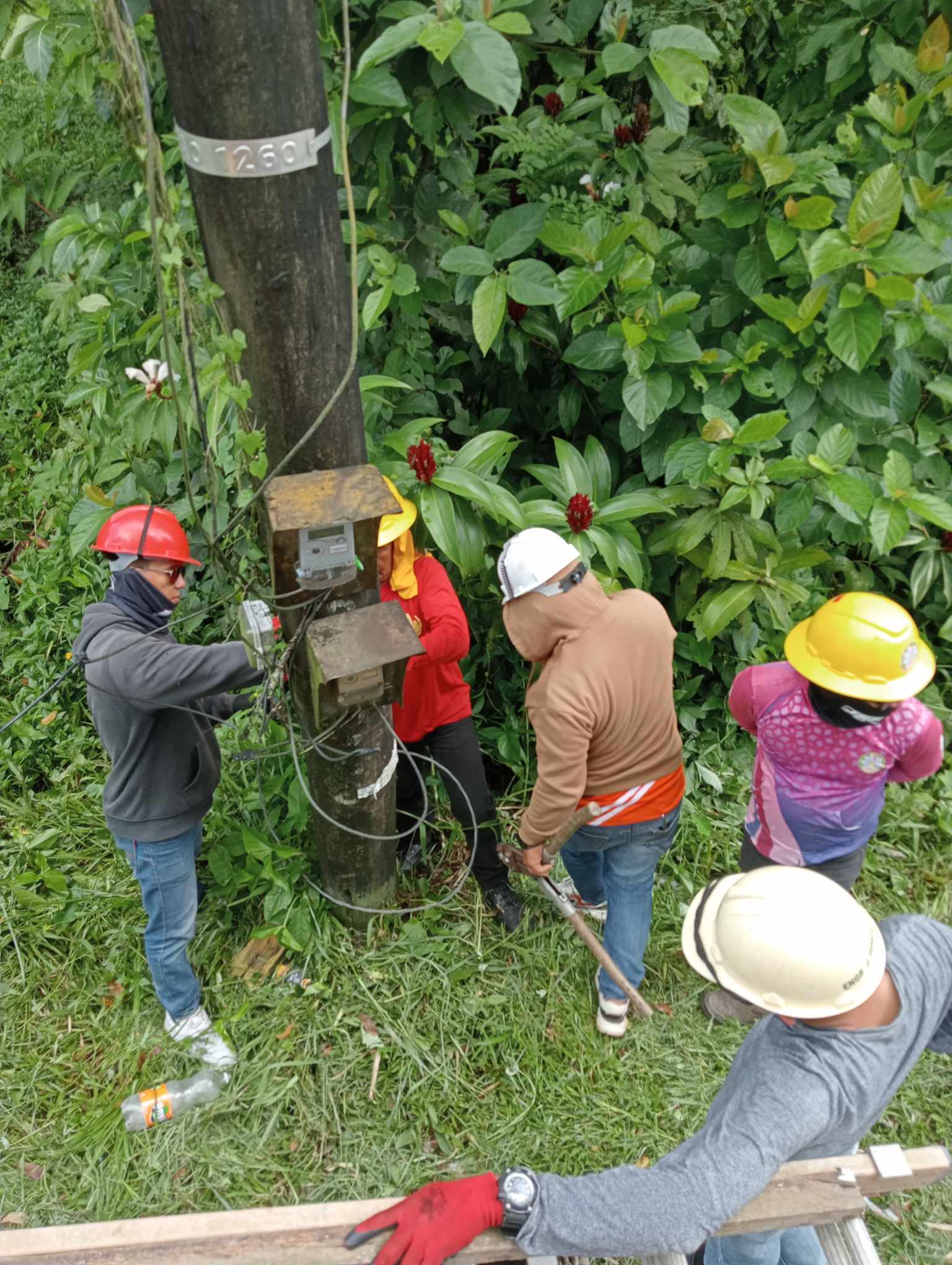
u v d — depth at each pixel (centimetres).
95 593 434
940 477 365
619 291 324
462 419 377
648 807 260
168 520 245
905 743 238
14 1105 281
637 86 369
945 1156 166
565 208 327
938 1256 253
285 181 186
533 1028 300
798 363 348
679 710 384
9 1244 149
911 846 361
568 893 336
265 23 169
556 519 329
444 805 364
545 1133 276
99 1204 259
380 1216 150
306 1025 297
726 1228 158
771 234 317
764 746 254
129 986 308
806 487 338
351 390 218
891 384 365
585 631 237
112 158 291
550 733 236
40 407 554
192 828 265
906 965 167
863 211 305
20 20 236
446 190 324
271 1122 275
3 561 479
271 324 203
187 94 177
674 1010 307
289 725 264
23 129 427
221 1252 150
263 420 219
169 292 198
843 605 231
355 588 235
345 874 303
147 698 231
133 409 296
